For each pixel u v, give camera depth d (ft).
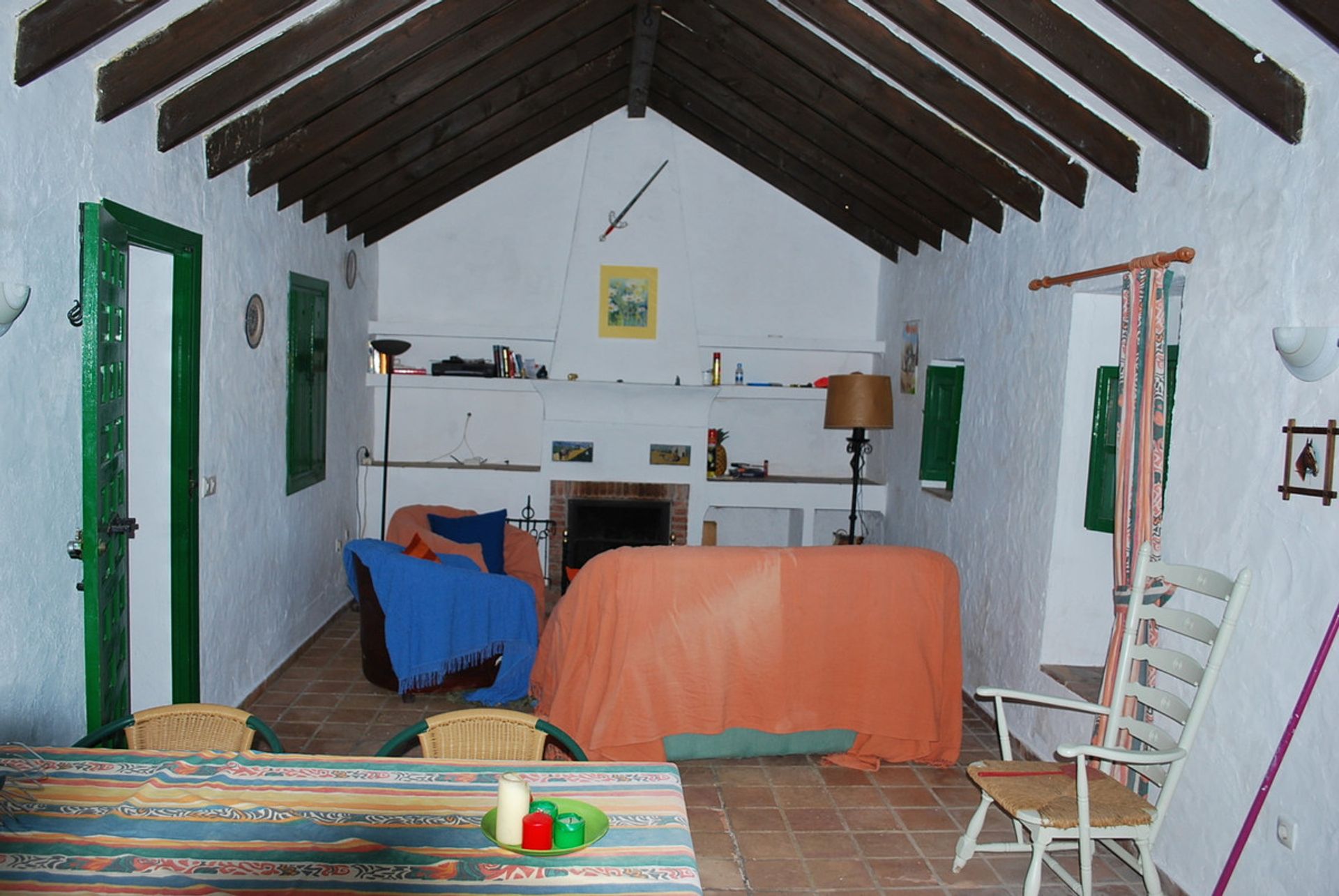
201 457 12.79
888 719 13.08
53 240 9.11
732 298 23.94
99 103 9.78
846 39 13.00
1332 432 8.37
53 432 9.30
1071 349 13.47
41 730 9.20
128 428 10.94
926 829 11.71
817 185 20.80
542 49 15.35
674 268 22.88
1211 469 10.21
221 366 13.48
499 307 23.59
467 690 15.10
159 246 11.37
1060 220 13.96
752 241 23.90
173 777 6.69
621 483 22.85
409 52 12.92
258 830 5.97
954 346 18.39
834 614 12.89
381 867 5.55
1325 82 8.77
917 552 13.17
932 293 19.90
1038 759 13.67
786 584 12.72
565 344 22.79
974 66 11.78
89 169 9.69
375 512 22.44
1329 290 8.65
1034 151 13.12
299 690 15.69
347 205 18.74
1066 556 13.71
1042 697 10.47
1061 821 8.99
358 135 15.47
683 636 12.56
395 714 14.67
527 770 7.09
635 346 22.90
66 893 5.16
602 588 12.54
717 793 12.51
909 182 17.43
